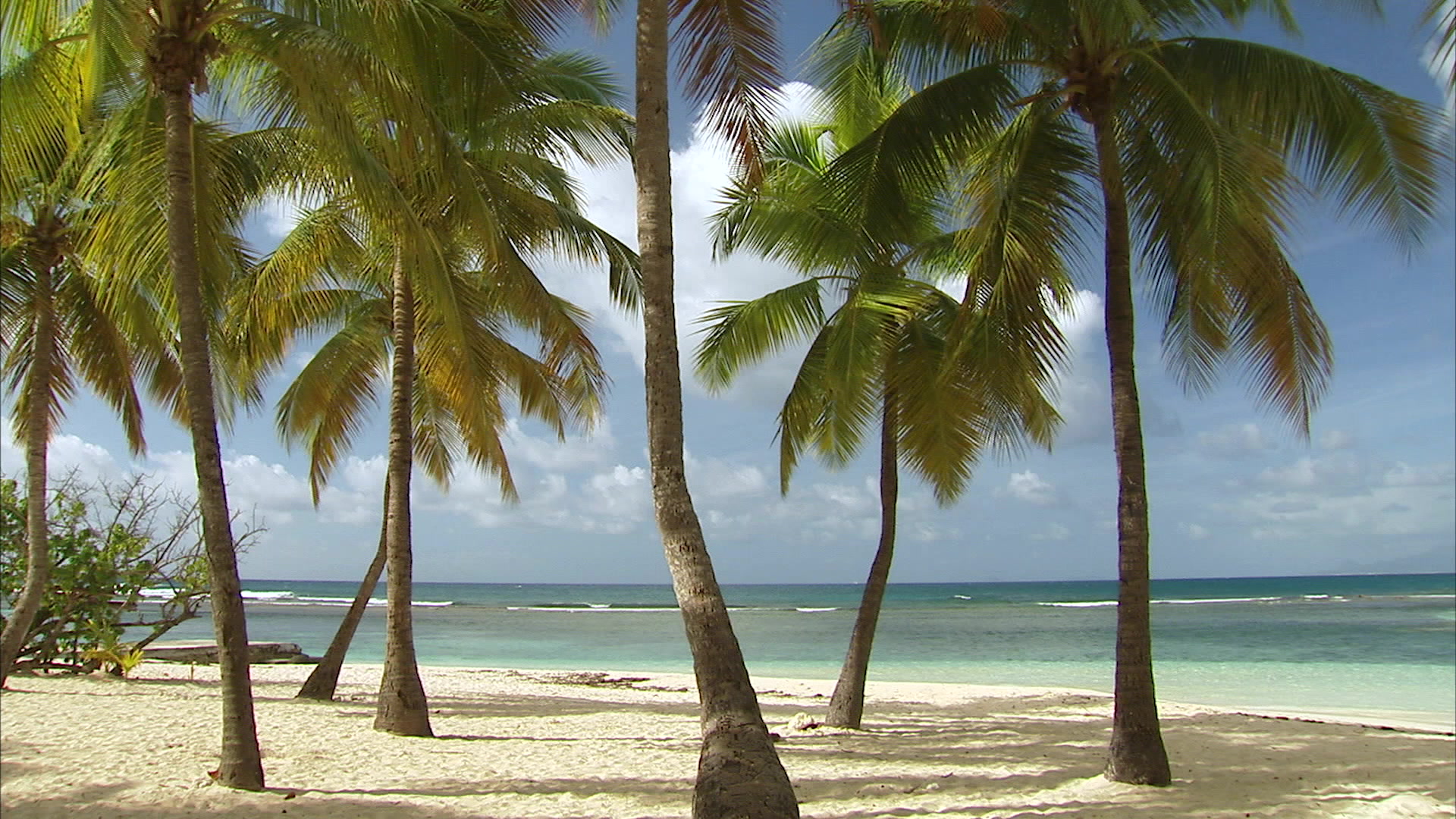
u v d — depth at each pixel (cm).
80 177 1069
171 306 912
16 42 664
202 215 845
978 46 895
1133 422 817
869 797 802
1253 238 791
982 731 1282
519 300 1141
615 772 898
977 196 894
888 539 1281
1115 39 789
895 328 1158
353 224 1153
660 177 645
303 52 738
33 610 1180
